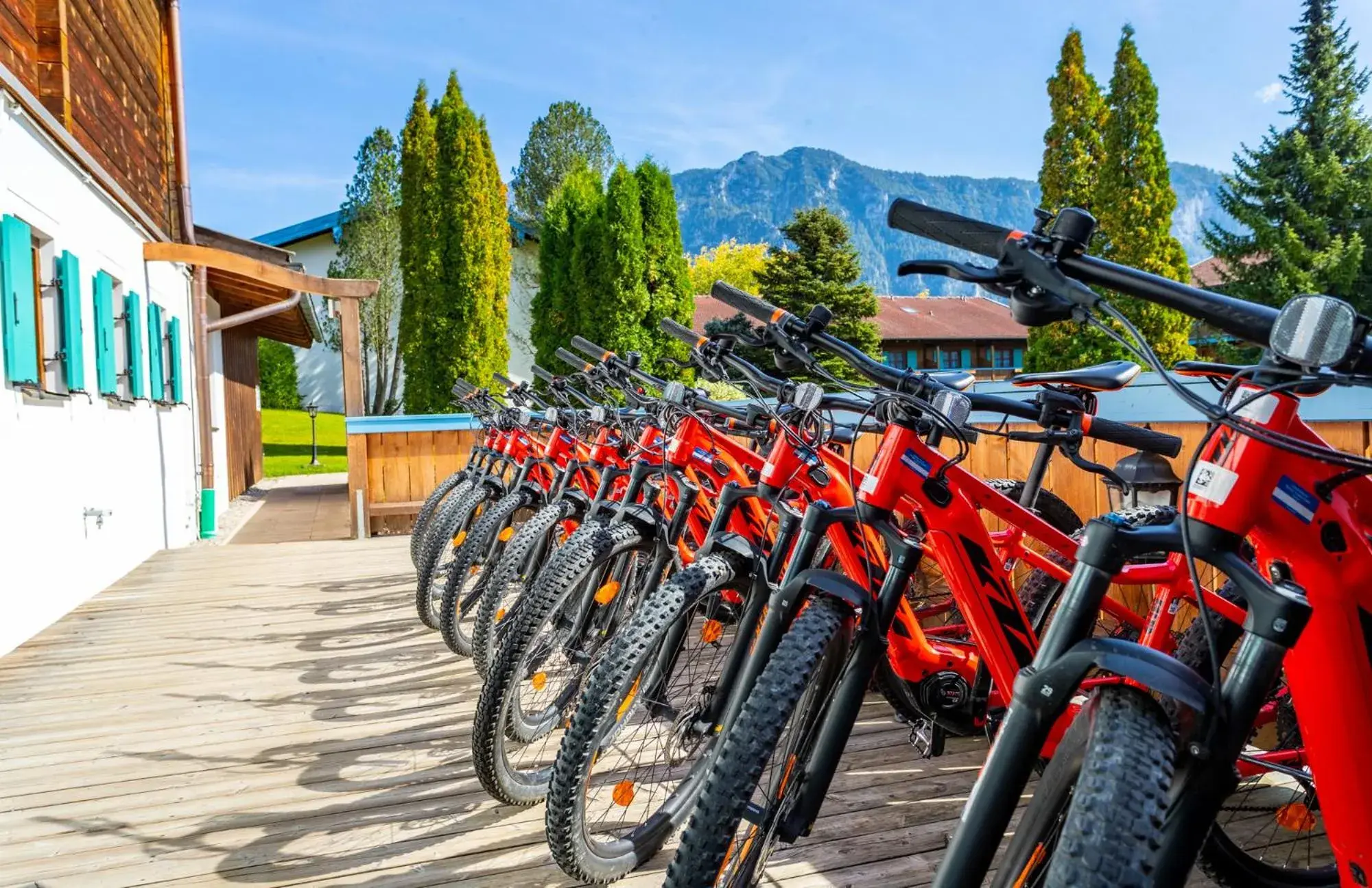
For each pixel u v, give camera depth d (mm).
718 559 1925
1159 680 918
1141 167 16078
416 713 3010
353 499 7219
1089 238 970
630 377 3123
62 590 4523
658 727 2080
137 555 6023
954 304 37250
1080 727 982
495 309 13672
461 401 5137
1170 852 938
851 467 1693
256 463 13984
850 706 1545
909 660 1984
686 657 2068
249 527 8555
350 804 2336
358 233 23219
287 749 2711
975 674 2012
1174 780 957
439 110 12914
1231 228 26812
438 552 3625
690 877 1295
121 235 6039
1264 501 972
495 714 2072
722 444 2322
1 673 3559
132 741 2805
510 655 2102
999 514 1741
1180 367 1372
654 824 1982
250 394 13445
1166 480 2115
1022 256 998
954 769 2484
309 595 4918
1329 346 790
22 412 4090
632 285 11781
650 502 2600
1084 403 2145
